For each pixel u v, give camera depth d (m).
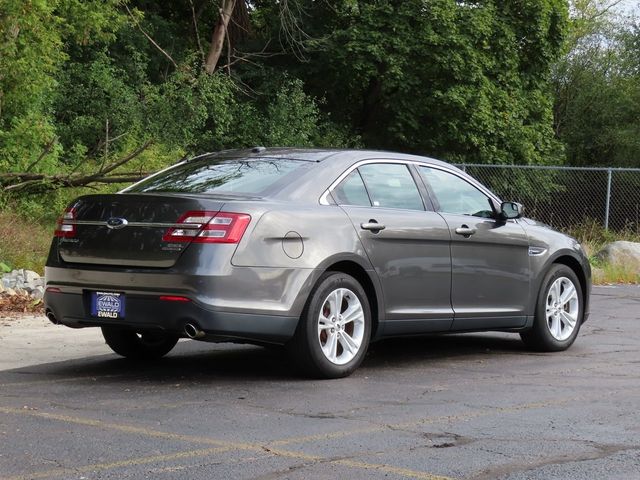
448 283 8.15
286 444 5.18
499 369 8.00
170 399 6.46
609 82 45.69
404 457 4.93
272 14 34.16
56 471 4.59
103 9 24.14
